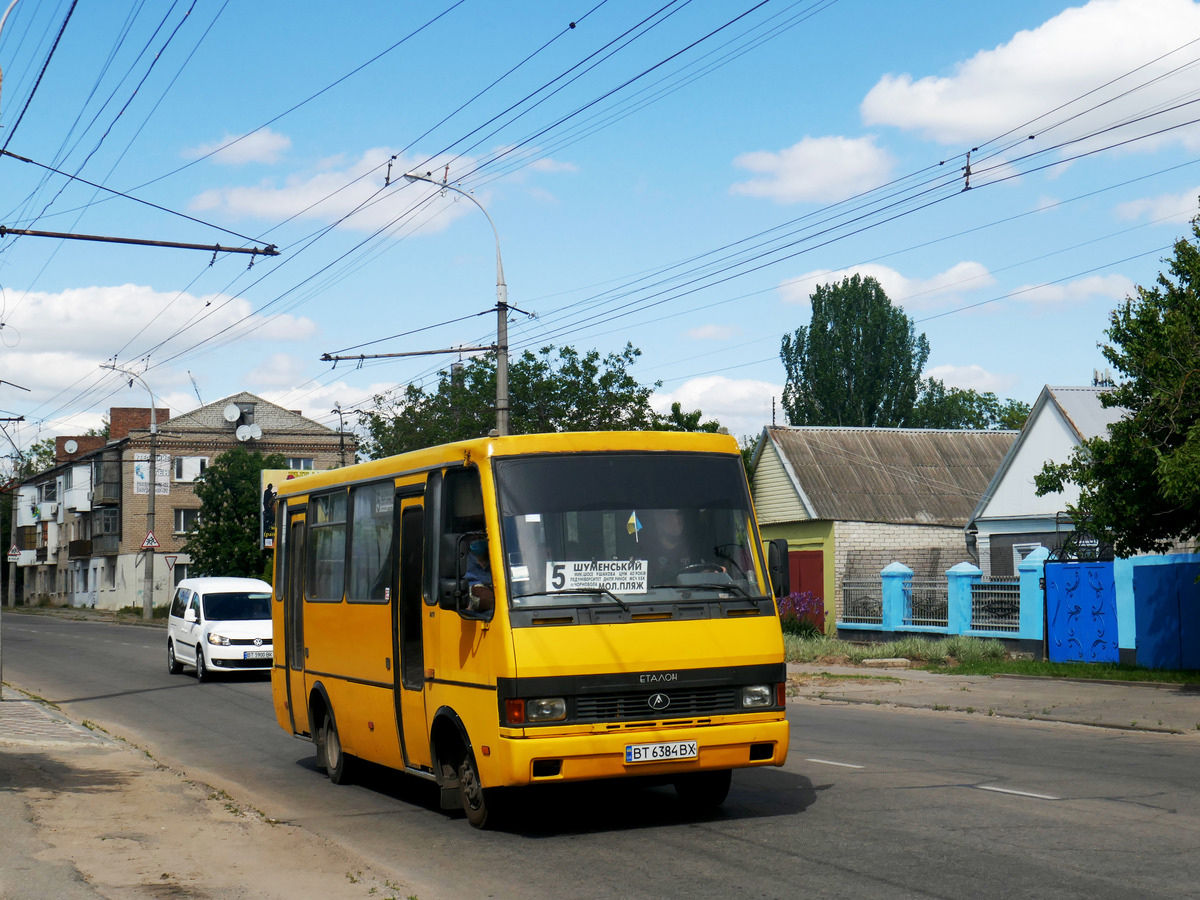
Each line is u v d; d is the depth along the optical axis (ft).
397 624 33.78
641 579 28.86
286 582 45.09
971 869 23.88
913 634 92.79
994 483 101.19
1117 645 72.28
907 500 111.86
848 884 22.97
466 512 30.04
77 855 26.45
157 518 236.84
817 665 83.41
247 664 78.79
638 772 27.53
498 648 27.58
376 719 35.27
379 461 36.47
